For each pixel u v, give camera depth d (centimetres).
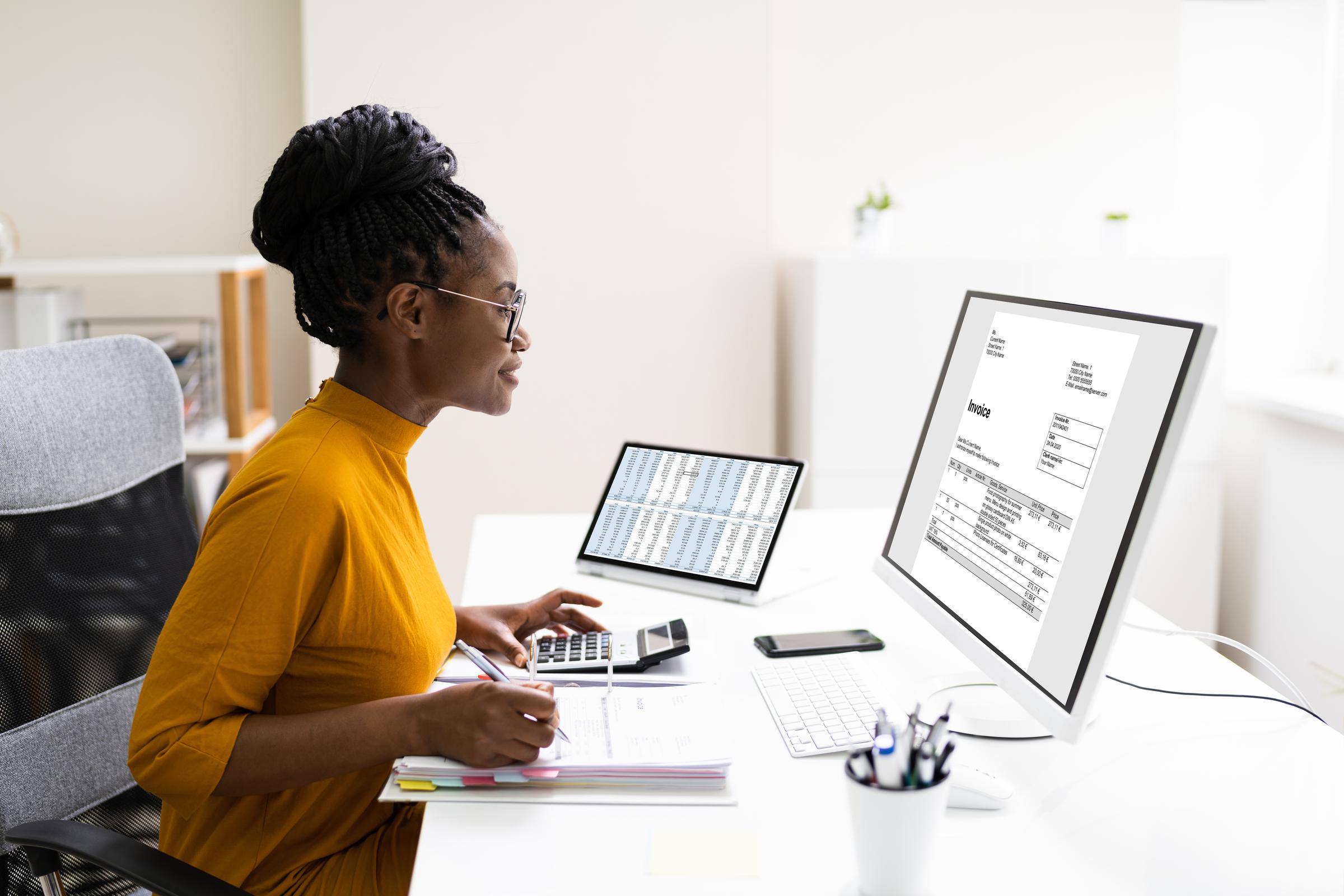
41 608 115
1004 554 111
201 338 290
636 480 169
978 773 97
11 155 295
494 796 97
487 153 286
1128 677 125
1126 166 317
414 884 84
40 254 299
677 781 99
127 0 292
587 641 132
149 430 132
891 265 272
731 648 134
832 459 279
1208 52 311
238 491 100
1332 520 245
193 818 105
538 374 295
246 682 96
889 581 135
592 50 285
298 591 98
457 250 106
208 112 298
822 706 115
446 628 117
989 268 272
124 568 125
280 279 308
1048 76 313
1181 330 92
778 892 83
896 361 276
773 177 311
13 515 114
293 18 296
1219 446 275
